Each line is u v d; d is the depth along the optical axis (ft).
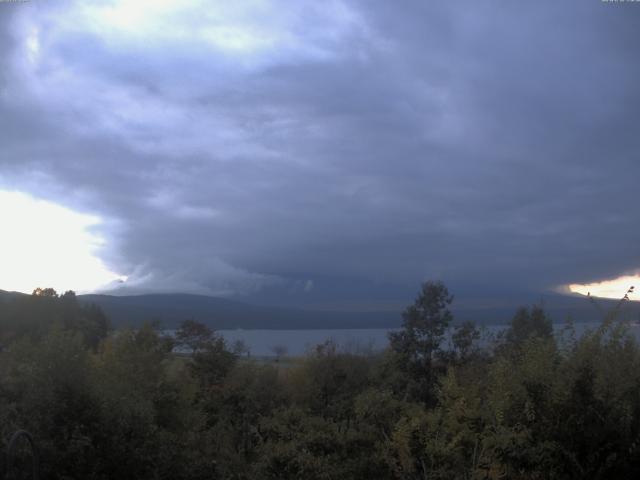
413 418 27.04
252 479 35.42
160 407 37.42
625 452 20.35
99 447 24.89
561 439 20.56
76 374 26.17
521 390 21.39
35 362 26.45
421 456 25.91
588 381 20.93
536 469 20.40
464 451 24.31
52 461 23.11
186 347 73.36
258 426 53.21
